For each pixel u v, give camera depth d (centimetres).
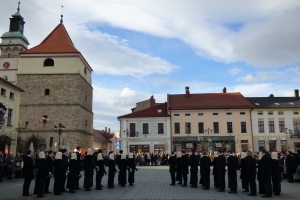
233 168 1531
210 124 5319
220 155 1611
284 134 5275
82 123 4962
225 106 5344
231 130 5284
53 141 4622
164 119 5394
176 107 5388
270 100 5750
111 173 1759
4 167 2345
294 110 5338
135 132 5375
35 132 4647
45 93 4800
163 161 4425
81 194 1471
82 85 5044
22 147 4347
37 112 4728
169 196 1386
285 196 1409
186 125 5344
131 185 1873
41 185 1391
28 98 4772
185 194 1455
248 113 5334
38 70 4862
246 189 1587
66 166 1539
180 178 1895
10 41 6850
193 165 1766
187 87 5981
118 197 1357
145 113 5509
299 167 2045
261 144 5262
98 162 1691
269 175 1379
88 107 5459
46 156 1650
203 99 5738
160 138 5334
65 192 1559
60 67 4862
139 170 3325
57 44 5169
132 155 1906
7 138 3306
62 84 4812
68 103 4747
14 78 6606
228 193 1507
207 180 1659
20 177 2398
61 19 5666
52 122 4681
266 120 5328
